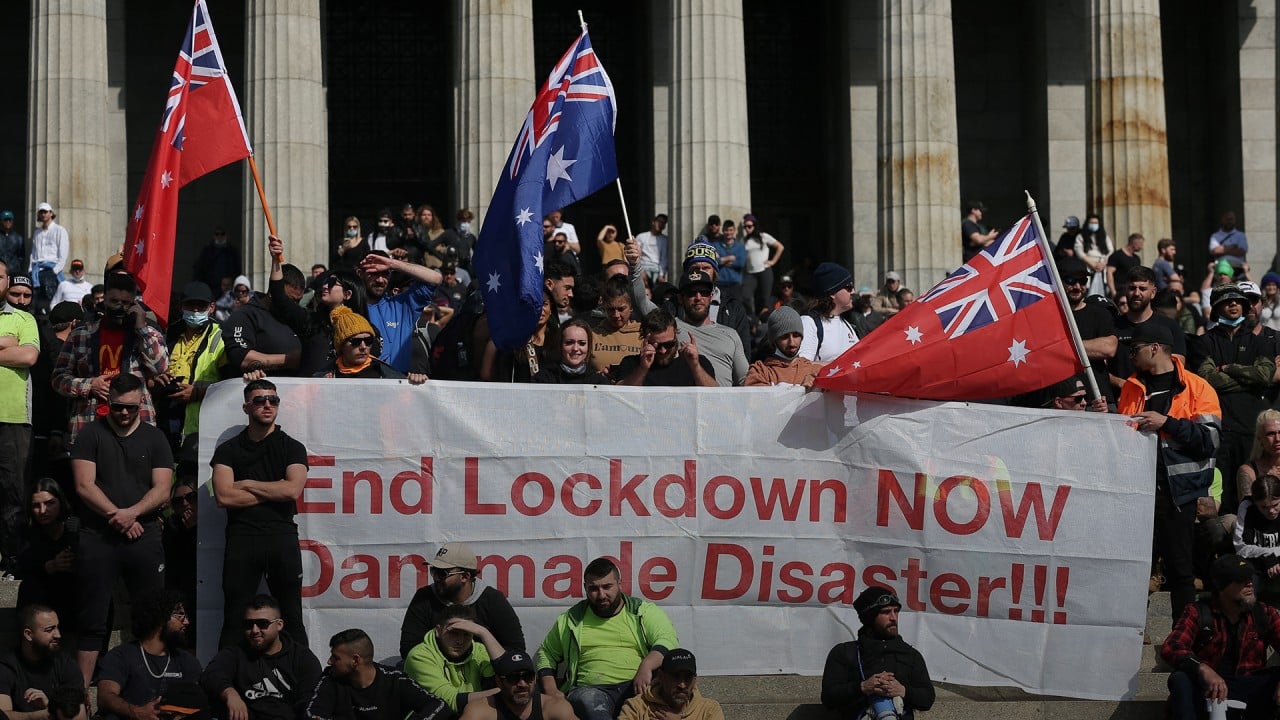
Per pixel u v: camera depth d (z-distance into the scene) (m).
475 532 17.92
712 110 37.38
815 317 22.16
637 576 18.02
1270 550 19.72
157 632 17.05
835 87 46.03
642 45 45.97
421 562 17.88
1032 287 18.11
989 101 46.19
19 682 16.89
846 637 18.09
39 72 37.16
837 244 45.91
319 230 37.31
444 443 17.94
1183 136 46.16
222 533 17.86
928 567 18.12
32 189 37.16
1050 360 18.05
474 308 20.53
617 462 18.05
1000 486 18.14
